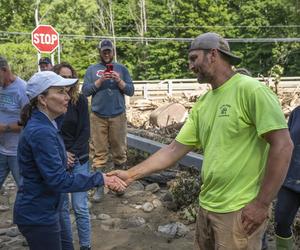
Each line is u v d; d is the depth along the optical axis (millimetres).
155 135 8781
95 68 6262
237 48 46125
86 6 46125
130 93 6293
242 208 2734
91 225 5203
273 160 2590
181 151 3158
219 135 2785
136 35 50688
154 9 49031
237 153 2748
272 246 4395
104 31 49719
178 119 12586
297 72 41438
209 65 2805
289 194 3666
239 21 47219
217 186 2818
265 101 2629
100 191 5844
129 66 48156
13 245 4816
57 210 3113
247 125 2725
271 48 44688
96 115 6234
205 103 2945
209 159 2834
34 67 31656
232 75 2834
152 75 46219
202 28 46906
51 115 3049
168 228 5008
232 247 2760
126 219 5355
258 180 2762
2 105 4695
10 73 4664
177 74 45719
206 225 2922
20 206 3035
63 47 44750
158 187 6230
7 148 4812
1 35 41344
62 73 4199
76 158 4309
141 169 3207
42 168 2920
